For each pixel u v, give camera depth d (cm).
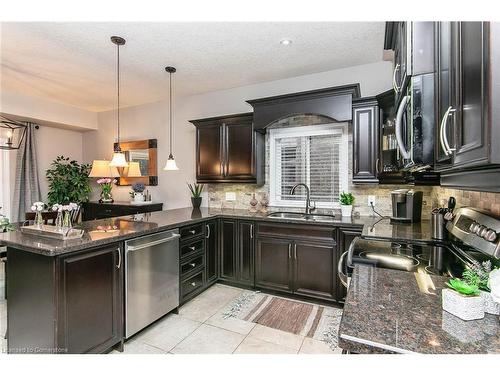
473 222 145
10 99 407
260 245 309
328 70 337
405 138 160
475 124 85
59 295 168
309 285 284
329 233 275
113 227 235
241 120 350
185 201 441
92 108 502
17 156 462
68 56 296
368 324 83
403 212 269
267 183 376
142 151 471
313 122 349
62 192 477
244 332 233
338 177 343
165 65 320
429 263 154
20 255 182
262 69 333
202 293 313
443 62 121
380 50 285
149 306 232
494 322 84
